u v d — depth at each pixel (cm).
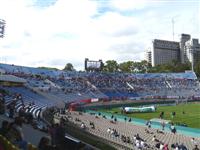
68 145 2259
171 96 15138
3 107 3856
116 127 6800
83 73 15375
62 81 13625
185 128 6656
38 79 12675
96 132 5675
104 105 11894
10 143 1847
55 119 6200
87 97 13112
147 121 7556
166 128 7069
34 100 9688
